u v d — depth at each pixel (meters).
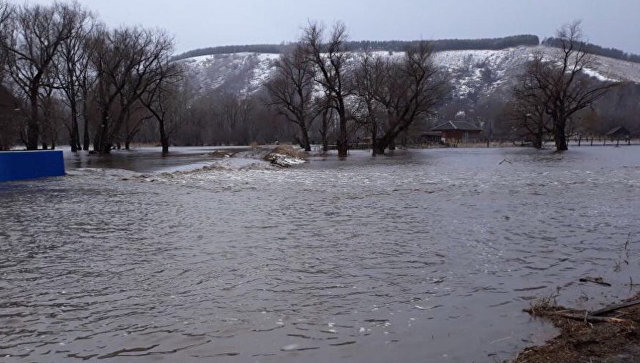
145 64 62.56
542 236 11.15
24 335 5.80
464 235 11.31
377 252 9.63
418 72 61.09
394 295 7.11
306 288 7.41
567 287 7.43
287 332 5.87
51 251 9.82
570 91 70.00
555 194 19.38
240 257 9.25
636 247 9.98
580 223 12.84
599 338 5.52
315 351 5.39
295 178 28.30
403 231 11.84
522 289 7.36
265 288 7.41
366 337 5.73
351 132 62.69
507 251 9.70
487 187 22.23
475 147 98.75
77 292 7.26
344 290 7.33
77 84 69.31
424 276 8.01
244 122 127.25
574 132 93.06
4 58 51.59
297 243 10.48
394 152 71.94
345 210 15.53
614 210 15.12
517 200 17.64
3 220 13.73
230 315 6.38
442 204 16.77
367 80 63.53
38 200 18.42
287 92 73.94
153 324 6.10
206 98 136.38
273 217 14.14
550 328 5.91
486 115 154.25
